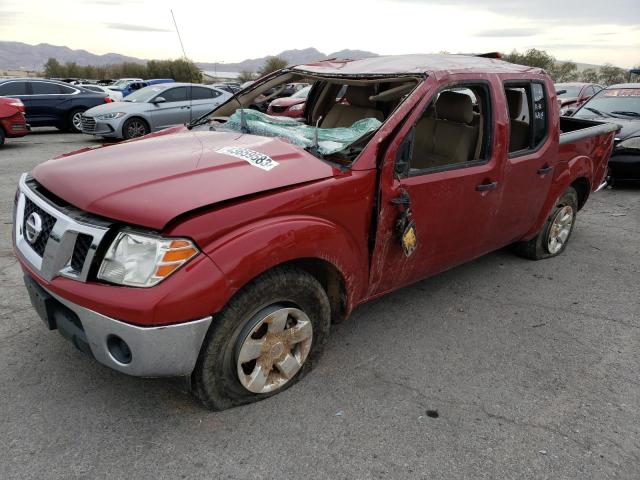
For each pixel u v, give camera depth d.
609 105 8.86
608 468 2.33
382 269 3.02
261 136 3.10
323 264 2.67
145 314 2.05
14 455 2.23
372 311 3.76
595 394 2.88
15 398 2.60
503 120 3.51
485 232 3.72
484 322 3.67
